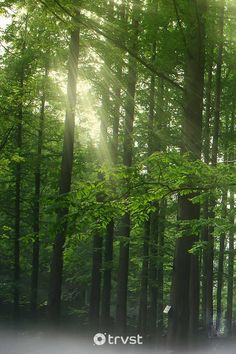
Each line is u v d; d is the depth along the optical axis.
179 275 9.12
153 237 20.67
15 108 14.84
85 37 11.82
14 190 22.52
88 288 35.75
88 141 20.97
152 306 23.88
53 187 13.04
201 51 9.00
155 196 5.86
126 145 17.75
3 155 15.48
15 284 22.69
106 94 16.03
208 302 21.03
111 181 5.70
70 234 5.50
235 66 14.64
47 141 21.80
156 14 9.38
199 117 8.78
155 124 16.75
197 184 6.16
